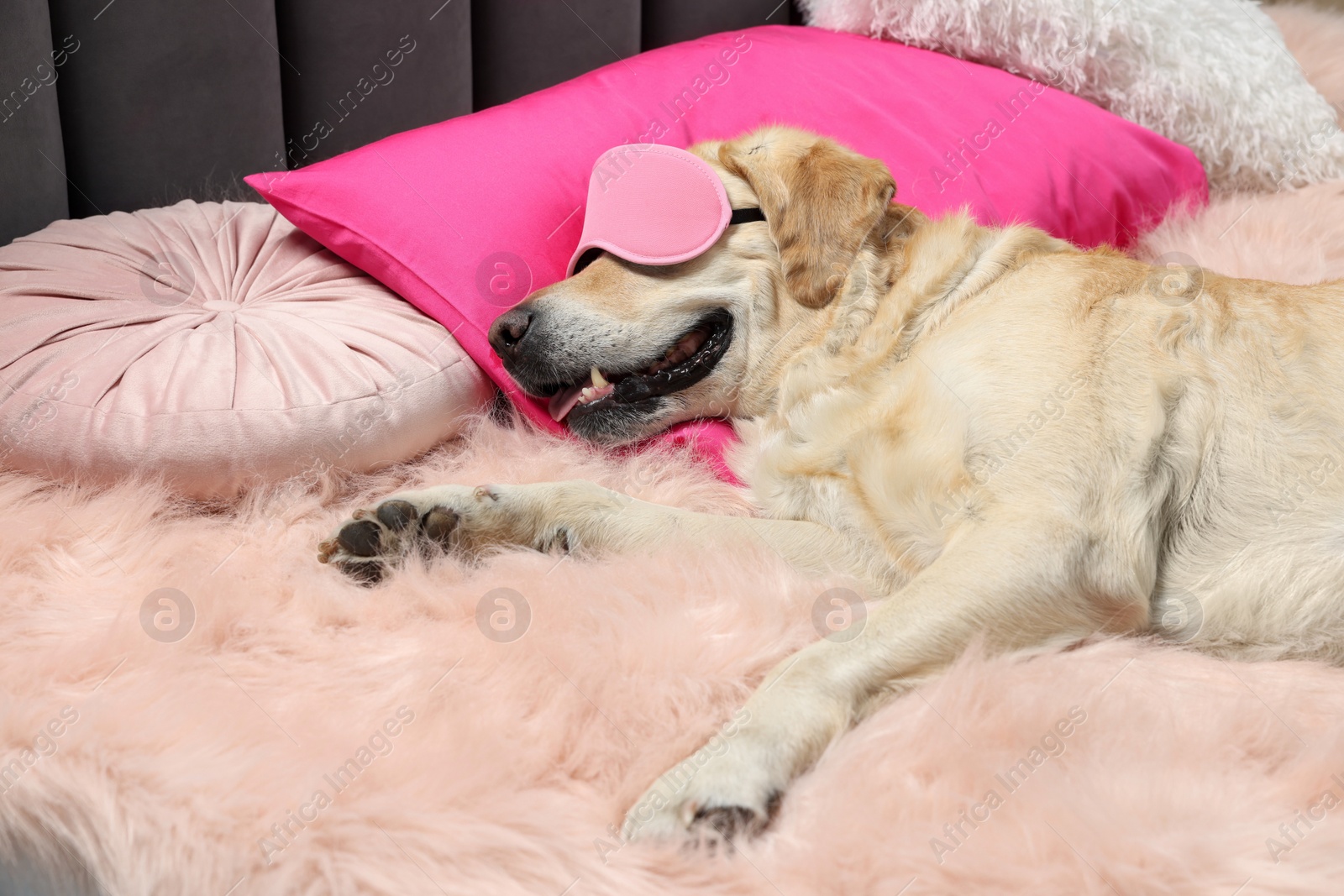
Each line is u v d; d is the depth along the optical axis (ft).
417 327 6.21
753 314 5.93
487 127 6.94
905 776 3.57
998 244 5.65
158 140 7.89
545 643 4.22
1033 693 3.91
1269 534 4.78
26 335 5.58
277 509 5.41
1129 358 4.87
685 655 4.21
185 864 3.34
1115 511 4.54
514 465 5.79
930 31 8.75
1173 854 3.20
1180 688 4.13
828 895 3.16
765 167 5.85
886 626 4.19
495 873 3.27
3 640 4.26
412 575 4.73
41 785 3.58
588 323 5.74
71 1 7.33
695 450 6.09
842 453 5.32
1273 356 4.96
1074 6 8.52
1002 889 3.14
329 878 3.26
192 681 3.98
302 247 6.82
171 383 5.40
